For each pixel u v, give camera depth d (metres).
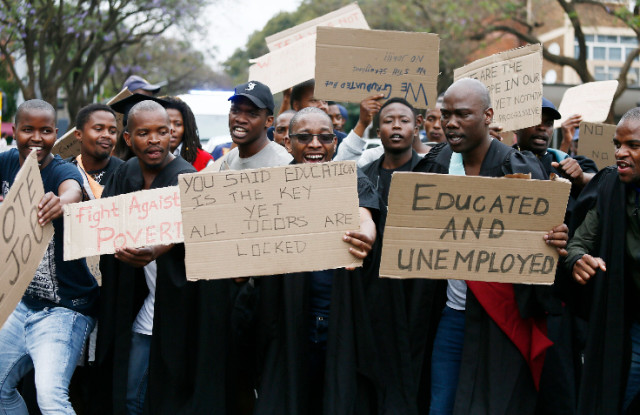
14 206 3.68
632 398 4.27
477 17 21.81
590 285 4.29
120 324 4.57
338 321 4.39
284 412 4.36
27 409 4.86
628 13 18.08
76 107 23.25
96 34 21.11
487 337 4.25
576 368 5.54
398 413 4.45
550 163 5.70
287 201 3.96
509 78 5.44
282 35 7.14
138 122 4.46
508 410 4.18
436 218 3.89
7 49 21.12
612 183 4.19
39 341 4.41
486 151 4.37
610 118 17.19
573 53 31.84
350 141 6.03
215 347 4.50
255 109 5.27
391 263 3.91
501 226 3.95
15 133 4.53
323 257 3.97
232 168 5.47
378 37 5.88
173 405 4.48
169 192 4.10
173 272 4.43
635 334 4.22
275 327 4.50
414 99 5.96
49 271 4.44
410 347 4.52
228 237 3.94
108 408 4.81
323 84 5.87
